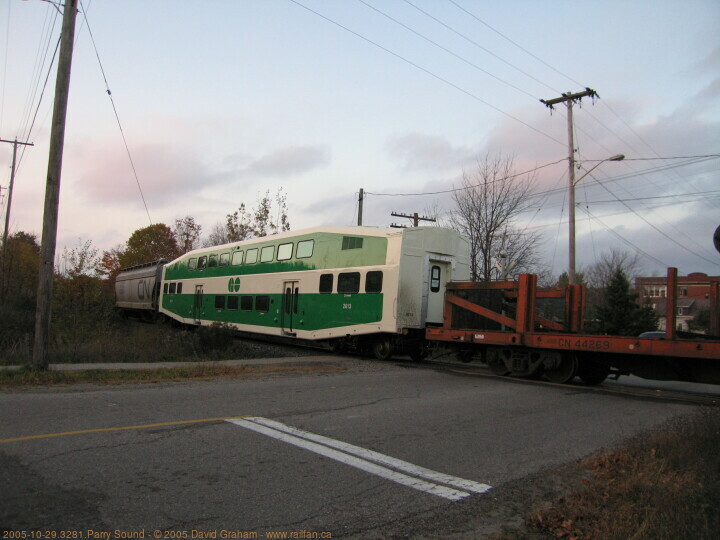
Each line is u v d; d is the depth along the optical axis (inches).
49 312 465.7
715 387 626.2
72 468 197.5
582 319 511.8
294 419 296.5
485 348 567.2
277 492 184.4
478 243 1062.4
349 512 171.2
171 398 350.9
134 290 1425.9
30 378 417.1
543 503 187.2
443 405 359.9
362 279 674.2
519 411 350.3
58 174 473.7
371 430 279.0
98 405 317.1
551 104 1011.3
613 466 223.8
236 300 919.0
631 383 607.5
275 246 841.5
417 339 661.3
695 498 172.1
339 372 529.7
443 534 159.2
